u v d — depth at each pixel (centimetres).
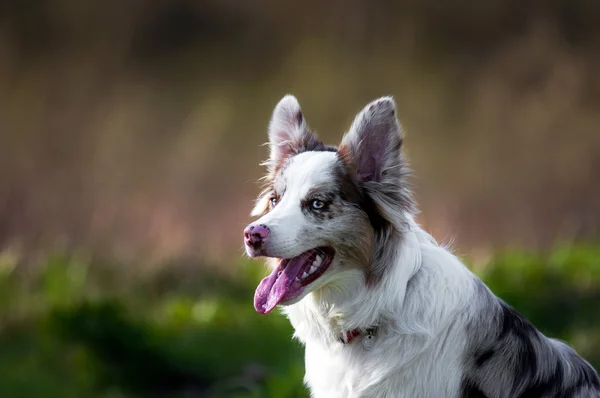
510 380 579
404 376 579
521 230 1584
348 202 595
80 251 1348
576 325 1006
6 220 1514
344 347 603
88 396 929
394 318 583
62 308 1024
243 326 1069
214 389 953
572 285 1102
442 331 577
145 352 992
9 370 941
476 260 1253
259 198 656
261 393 884
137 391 959
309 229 586
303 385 859
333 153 611
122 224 1498
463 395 577
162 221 1505
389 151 594
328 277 591
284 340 1033
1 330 1020
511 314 603
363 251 591
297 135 643
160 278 1262
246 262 1313
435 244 618
